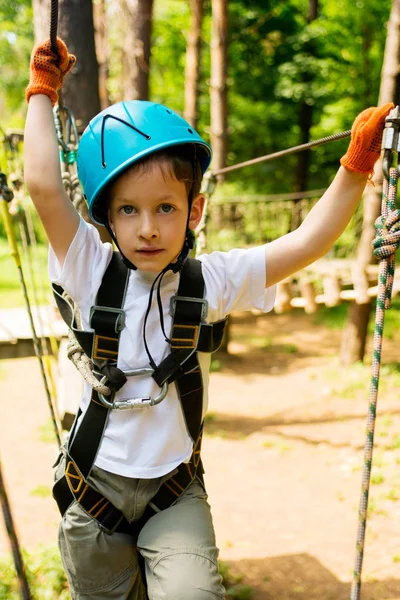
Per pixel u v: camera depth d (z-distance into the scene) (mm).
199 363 1752
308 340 10148
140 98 7988
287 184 16062
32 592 3021
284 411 6527
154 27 16312
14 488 4605
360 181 1674
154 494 1762
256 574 3357
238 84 16109
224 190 10320
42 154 1588
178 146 1603
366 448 1459
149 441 1714
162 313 1691
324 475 4730
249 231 10625
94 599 1859
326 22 15180
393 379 7312
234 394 7277
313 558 3498
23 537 3801
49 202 1603
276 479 4703
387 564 3400
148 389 1699
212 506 4238
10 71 17906
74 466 1774
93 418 1729
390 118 1507
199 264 1768
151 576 1679
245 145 16156
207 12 15320
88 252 1702
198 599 1546
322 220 1702
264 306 1801
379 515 3969
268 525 3934
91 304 1709
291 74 15188
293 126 16516
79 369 1730
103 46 11109
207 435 5801
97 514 1772
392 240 1487
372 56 15344
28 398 7055
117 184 1563
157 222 1567
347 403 6641
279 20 15617
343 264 8250
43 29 3717
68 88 3693
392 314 10969
